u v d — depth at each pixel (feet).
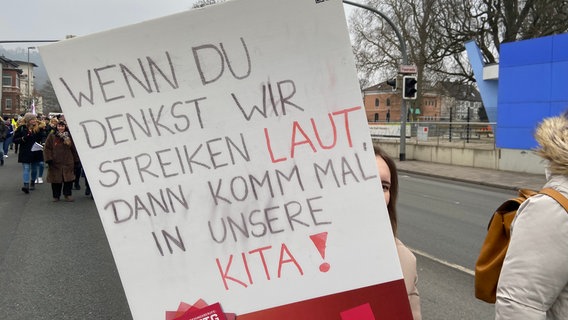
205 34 5.13
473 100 126.93
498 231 6.41
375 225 5.28
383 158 6.52
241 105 5.23
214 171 5.31
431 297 14.19
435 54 105.29
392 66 113.09
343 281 5.31
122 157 5.28
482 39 99.86
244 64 5.17
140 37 5.15
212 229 5.34
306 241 5.32
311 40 5.11
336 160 5.25
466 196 36.86
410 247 20.22
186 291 5.35
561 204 4.94
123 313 12.80
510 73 53.78
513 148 53.93
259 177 5.30
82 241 20.43
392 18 110.52
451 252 19.48
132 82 5.21
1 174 45.98
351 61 5.11
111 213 5.31
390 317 5.28
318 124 5.21
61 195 33.24
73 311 12.92
